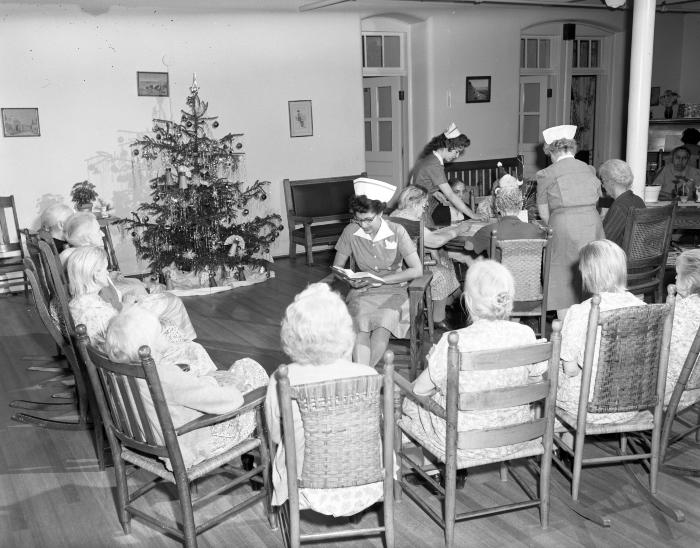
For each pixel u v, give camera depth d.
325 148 8.75
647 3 5.55
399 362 4.58
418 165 5.86
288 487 2.32
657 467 2.90
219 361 4.82
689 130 8.09
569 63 10.36
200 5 7.70
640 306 2.62
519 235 4.24
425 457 3.02
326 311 2.33
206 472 2.58
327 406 2.23
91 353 2.54
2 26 6.85
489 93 9.72
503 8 9.51
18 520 2.96
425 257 4.95
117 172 7.58
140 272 7.83
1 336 5.58
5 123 6.99
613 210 4.55
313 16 8.38
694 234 7.04
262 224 7.58
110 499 3.12
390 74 9.37
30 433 3.80
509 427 2.47
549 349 2.45
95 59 7.30
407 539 2.72
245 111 8.18
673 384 3.04
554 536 2.71
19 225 7.18
